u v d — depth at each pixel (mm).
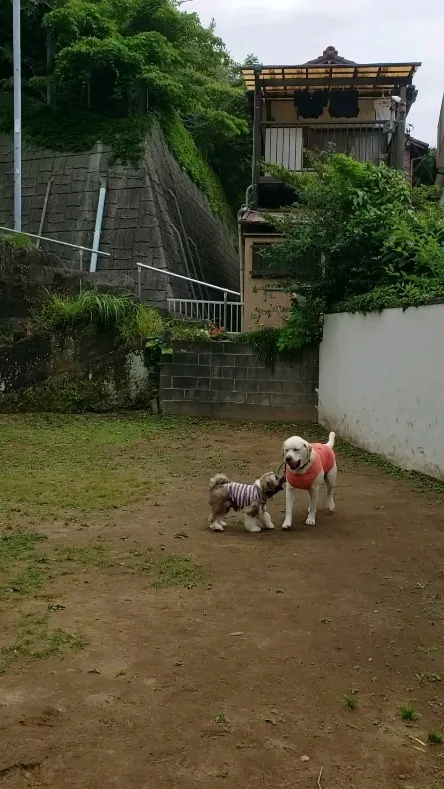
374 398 8453
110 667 3121
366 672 3156
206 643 3395
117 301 11555
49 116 18047
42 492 6523
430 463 7035
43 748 2496
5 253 11586
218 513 5434
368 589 4168
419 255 8406
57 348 11461
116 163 16891
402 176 10250
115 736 2588
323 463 5773
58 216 16875
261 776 2389
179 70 19375
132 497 6434
